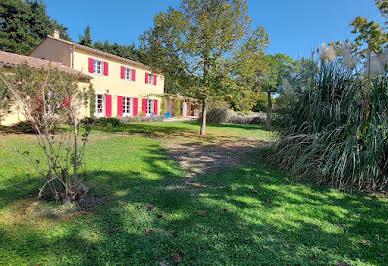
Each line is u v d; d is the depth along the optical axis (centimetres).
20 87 334
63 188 299
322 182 396
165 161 523
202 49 861
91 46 3262
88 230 229
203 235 227
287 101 520
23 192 312
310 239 228
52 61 1280
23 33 2641
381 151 364
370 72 387
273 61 1280
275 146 519
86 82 1341
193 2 900
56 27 3098
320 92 452
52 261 184
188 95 948
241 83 905
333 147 398
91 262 185
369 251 211
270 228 246
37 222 241
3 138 730
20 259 185
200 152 656
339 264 192
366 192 364
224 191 349
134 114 1808
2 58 973
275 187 373
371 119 379
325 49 455
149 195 322
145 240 216
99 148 632
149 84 1952
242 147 765
